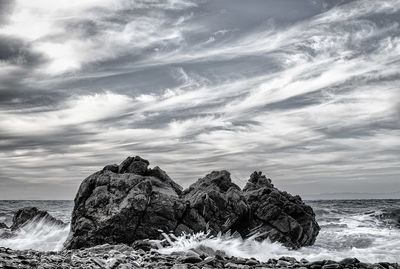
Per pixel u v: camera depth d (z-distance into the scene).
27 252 16.67
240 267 14.45
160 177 29.50
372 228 40.44
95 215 24.92
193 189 30.00
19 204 103.50
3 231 32.22
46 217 35.03
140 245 22.36
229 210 27.12
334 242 31.30
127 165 29.27
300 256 23.83
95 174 27.72
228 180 30.56
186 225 25.38
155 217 24.72
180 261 15.20
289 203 30.45
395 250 26.53
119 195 25.50
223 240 25.66
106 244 21.78
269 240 27.41
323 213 60.41
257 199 30.33
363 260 22.70
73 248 24.58
